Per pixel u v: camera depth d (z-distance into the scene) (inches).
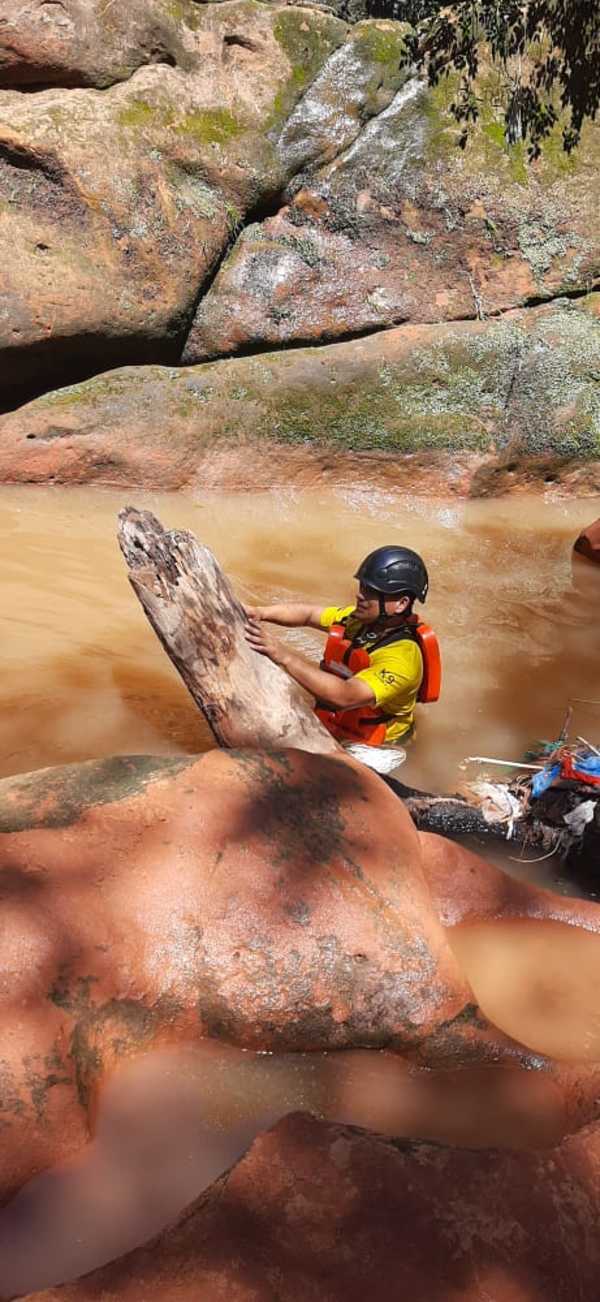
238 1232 92.7
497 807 183.2
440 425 354.6
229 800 135.3
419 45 343.3
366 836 137.0
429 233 357.1
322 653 241.3
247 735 172.7
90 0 315.3
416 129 348.8
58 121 314.2
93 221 321.4
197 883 126.0
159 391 339.3
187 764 141.8
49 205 318.3
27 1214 101.3
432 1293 89.1
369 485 358.9
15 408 339.0
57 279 320.5
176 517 318.7
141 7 319.9
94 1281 88.6
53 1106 106.2
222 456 344.8
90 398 335.6
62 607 253.0
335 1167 98.7
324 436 352.5
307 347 356.8
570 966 148.2
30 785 137.1
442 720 218.5
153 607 166.2
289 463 352.5
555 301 366.6
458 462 355.9
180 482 342.0
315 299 354.9
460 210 355.6
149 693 219.0
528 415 357.1
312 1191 96.4
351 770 147.8
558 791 181.0
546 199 359.3
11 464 331.9
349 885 130.6
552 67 349.1
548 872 174.9
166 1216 103.6
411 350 354.9
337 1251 91.5
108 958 118.4
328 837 134.7
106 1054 116.3
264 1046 124.1
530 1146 116.1
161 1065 120.4
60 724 204.8
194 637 168.1
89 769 140.9
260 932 124.4
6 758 192.4
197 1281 88.6
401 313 360.5
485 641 253.8
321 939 125.6
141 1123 113.8
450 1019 127.4
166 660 233.5
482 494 359.6
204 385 343.0
